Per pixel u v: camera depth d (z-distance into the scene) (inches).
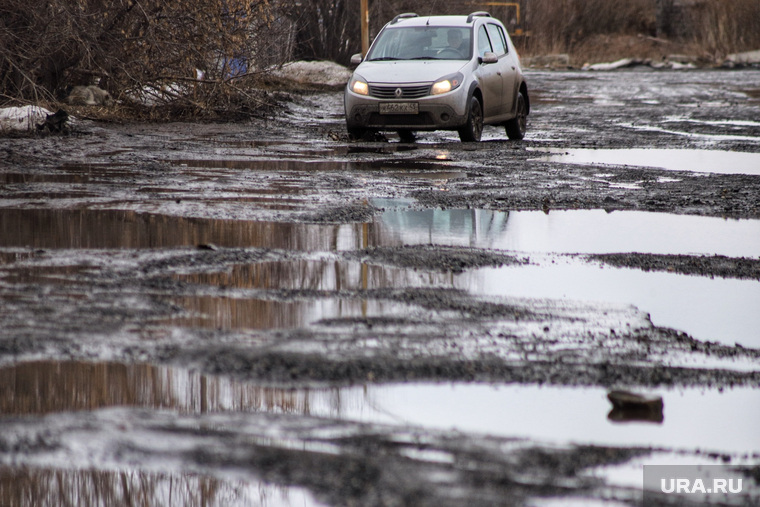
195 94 2447.1
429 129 2033.7
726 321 655.1
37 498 327.9
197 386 468.1
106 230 917.2
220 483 346.0
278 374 492.7
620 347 577.6
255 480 349.7
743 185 1363.2
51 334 554.3
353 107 2057.1
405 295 686.5
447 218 1053.8
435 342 566.3
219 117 2475.4
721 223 1057.5
